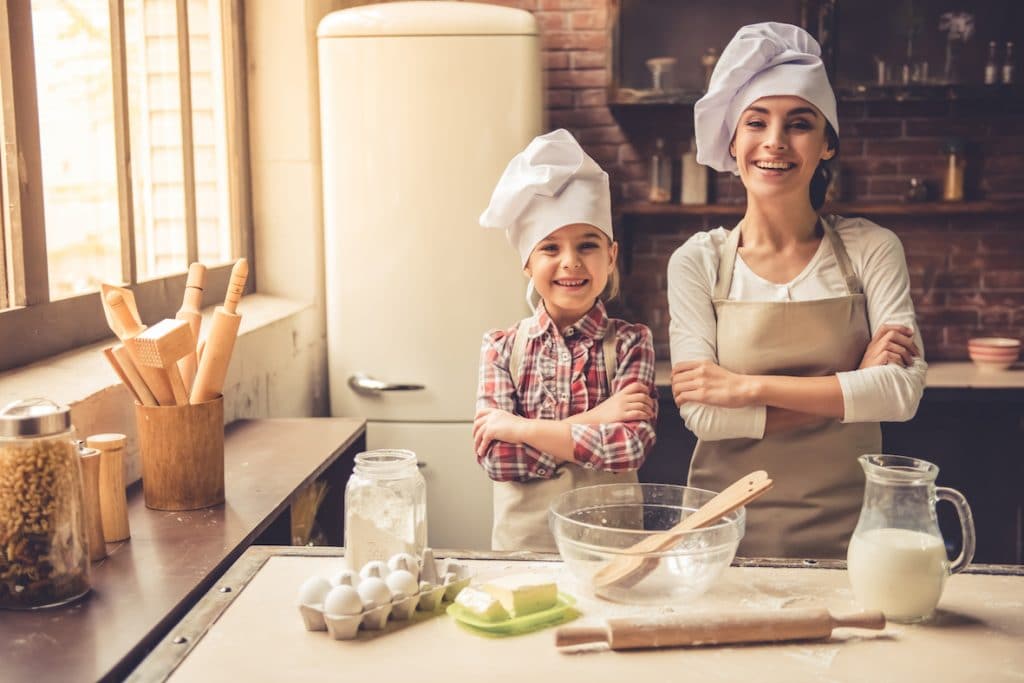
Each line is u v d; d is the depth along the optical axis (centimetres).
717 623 110
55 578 124
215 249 295
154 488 167
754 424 173
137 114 238
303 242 321
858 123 379
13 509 123
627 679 102
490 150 306
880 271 180
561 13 381
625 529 134
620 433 160
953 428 335
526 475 164
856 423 178
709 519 122
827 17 345
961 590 126
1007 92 346
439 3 307
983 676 103
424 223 309
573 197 159
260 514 164
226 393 241
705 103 182
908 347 174
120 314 161
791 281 181
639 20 361
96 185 219
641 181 387
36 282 195
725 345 181
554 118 387
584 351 171
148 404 166
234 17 305
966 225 381
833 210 369
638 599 122
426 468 317
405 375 314
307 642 111
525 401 172
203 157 285
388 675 103
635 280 392
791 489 178
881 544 116
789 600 122
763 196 176
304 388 310
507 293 310
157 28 249
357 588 115
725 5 358
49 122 200
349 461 233
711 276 185
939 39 353
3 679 106
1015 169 375
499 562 136
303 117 316
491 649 110
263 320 275
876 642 111
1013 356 351
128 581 134
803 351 178
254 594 125
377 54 304
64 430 126
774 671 104
